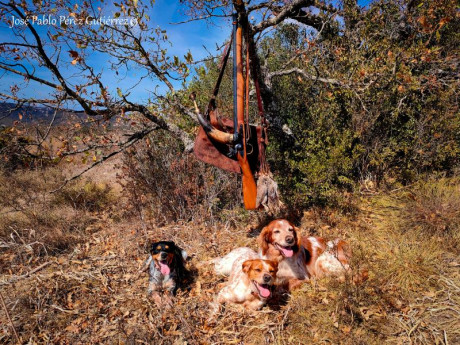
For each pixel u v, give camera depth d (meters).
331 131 6.32
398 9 7.26
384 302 3.62
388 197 6.14
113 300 4.07
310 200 6.11
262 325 3.50
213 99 4.30
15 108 5.05
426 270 4.05
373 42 6.87
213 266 4.74
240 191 6.39
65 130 5.79
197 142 4.28
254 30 6.12
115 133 6.42
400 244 4.60
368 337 3.27
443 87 6.86
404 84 5.99
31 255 5.23
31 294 4.10
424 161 6.51
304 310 3.68
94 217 7.07
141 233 5.90
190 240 5.61
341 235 5.18
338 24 7.86
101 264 4.93
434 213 5.01
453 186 6.04
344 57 6.72
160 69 6.14
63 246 5.66
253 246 5.20
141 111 6.17
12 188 8.23
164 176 6.58
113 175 10.26
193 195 6.50
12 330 3.54
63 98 5.17
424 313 3.51
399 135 6.79
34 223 6.32
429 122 6.57
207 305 3.89
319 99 6.91
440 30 7.26
